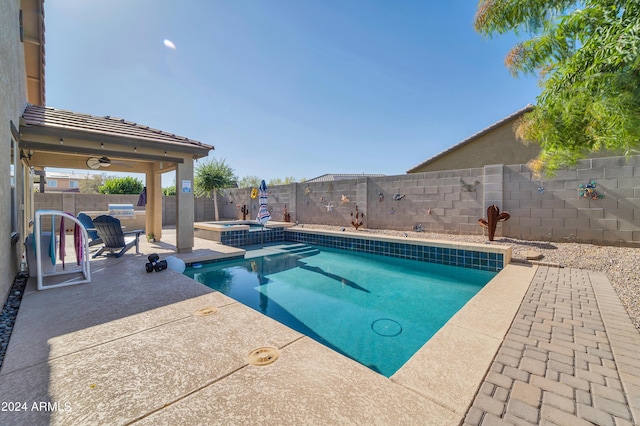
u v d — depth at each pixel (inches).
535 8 149.2
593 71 118.3
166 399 79.8
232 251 337.7
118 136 262.2
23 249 252.5
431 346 114.9
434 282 272.4
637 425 73.9
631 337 123.0
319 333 166.9
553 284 201.2
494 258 291.7
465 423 73.3
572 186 300.4
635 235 268.7
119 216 522.0
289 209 629.6
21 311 145.8
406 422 72.2
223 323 131.6
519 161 515.8
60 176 1754.4
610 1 118.3
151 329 125.0
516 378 94.0
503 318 143.5
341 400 80.0
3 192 156.5
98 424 70.3
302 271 313.3
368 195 486.9
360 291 245.6
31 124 218.5
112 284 193.6
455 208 390.0
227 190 825.5
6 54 168.4
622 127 121.9
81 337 117.4
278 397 80.8
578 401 82.8
